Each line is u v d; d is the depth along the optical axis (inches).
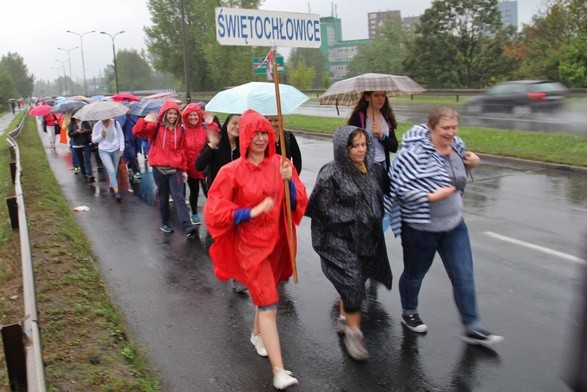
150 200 416.8
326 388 152.3
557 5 1572.3
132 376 154.2
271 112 220.8
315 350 174.2
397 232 171.5
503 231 287.9
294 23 178.7
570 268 231.8
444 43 1870.1
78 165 565.6
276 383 151.7
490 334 168.1
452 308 199.5
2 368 170.9
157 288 233.9
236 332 189.8
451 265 169.2
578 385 91.7
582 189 378.9
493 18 1838.1
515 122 769.6
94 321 185.6
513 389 147.9
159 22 2475.4
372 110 223.3
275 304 154.3
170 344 182.5
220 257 159.6
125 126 488.4
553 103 828.6
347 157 158.6
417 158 161.5
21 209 245.9
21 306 213.5
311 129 824.9
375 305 206.2
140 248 293.1
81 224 350.9
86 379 149.3
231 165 153.3
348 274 160.6
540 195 366.9
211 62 2213.3
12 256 271.1
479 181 421.7
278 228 157.2
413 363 163.3
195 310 209.8
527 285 216.1
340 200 159.5
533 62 1652.3
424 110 1039.0
